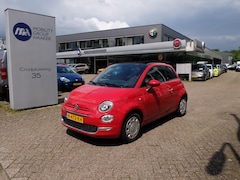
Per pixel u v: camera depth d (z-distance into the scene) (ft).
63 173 10.23
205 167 10.88
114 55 104.42
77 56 118.52
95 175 10.06
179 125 17.89
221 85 54.70
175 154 12.32
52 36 24.22
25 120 18.93
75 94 14.78
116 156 11.98
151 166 10.92
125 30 120.16
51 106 24.63
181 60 83.51
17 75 21.89
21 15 21.49
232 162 11.43
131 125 13.96
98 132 12.66
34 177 9.91
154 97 15.92
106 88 14.66
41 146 13.29
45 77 24.14
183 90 20.51
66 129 16.48
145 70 16.25
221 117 20.68
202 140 14.52
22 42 21.86
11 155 12.08
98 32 131.03
